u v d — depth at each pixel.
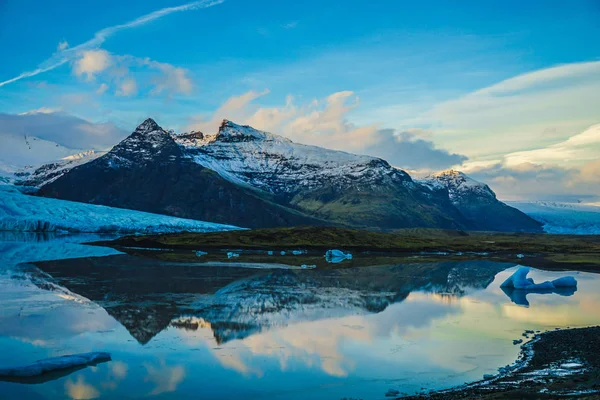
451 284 69.50
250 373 26.77
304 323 39.84
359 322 40.75
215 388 24.41
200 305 46.47
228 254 113.38
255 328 37.59
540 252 155.50
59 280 60.59
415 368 28.08
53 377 25.48
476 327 39.59
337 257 119.25
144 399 22.80
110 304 45.38
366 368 27.98
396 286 65.44
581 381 22.44
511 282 66.88
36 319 38.03
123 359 28.83
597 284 72.12
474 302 52.97
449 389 23.83
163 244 138.00
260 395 23.58
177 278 66.56
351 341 34.22
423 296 56.75
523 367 27.80
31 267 74.44
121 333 34.75
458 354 31.09
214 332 35.91
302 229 167.25
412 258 126.00
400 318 42.84
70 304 44.59
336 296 54.81
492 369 27.83
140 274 69.81
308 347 32.34
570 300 55.78
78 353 29.50
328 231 167.38
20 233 184.00
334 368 27.92
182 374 26.41
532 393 20.31
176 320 39.56
